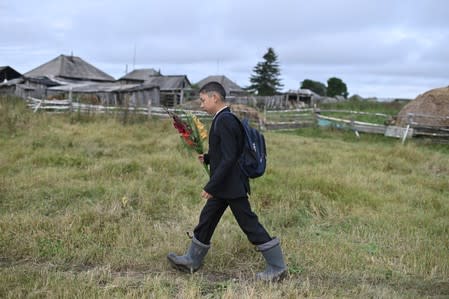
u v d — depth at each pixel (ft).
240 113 66.08
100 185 21.58
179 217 18.10
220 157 11.91
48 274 11.89
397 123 60.49
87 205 18.51
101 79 179.32
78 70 177.06
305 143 44.45
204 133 13.39
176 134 43.65
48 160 27.22
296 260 13.89
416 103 60.95
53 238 14.79
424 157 36.65
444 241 16.14
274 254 12.32
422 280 12.87
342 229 17.70
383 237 16.51
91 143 35.22
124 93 109.40
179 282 12.07
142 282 11.85
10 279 11.53
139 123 50.24
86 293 10.82
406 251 14.99
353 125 59.77
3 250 13.82
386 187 24.84
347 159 33.60
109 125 46.16
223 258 13.64
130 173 24.79
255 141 12.05
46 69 173.78
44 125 42.45
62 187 21.01
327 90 322.96
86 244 14.40
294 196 21.08
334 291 11.69
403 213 19.81
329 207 19.84
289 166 29.89
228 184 11.89
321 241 15.76
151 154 31.89
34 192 20.20
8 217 16.49
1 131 38.45
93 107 54.95
